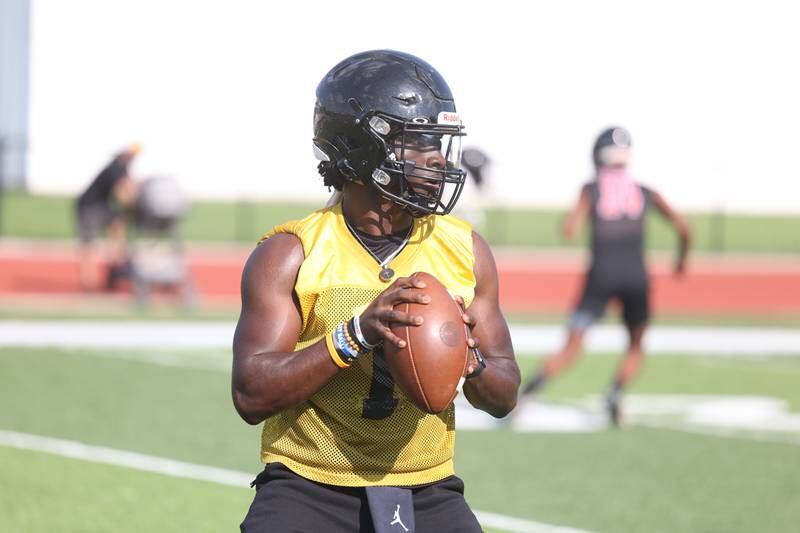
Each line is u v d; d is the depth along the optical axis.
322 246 11.38
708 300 60.09
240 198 95.38
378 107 11.21
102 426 29.00
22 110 91.50
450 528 11.45
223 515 21.66
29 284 56.47
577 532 21.16
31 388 33.34
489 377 11.39
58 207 85.50
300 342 11.44
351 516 11.35
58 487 23.33
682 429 30.84
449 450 11.77
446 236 11.77
